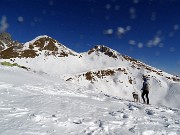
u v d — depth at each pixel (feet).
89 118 31.76
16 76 72.13
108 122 30.45
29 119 26.76
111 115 35.83
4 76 65.05
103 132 26.05
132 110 43.68
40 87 60.29
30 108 32.27
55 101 40.93
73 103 41.96
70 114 32.45
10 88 48.08
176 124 33.40
